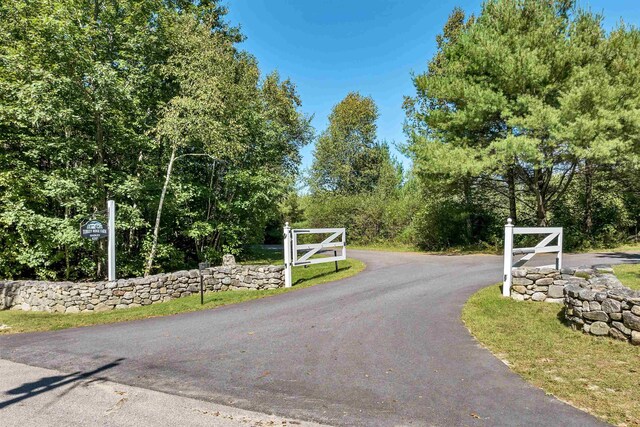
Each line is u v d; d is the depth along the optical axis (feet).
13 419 11.75
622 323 16.89
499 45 52.13
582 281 21.75
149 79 48.14
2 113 39.63
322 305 27.30
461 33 61.21
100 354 18.31
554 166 52.80
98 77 39.75
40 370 16.22
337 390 13.21
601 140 43.75
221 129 48.21
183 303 31.45
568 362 15.01
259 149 64.95
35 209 45.27
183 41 48.19
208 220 61.16
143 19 49.14
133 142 47.91
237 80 63.72
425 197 73.10
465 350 16.93
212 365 16.10
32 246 44.45
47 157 45.75
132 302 33.09
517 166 52.13
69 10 40.57
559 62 49.08
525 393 12.57
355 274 41.11
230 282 37.96
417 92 64.44
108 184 44.11
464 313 22.93
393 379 14.01
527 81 49.49
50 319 28.37
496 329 19.67
